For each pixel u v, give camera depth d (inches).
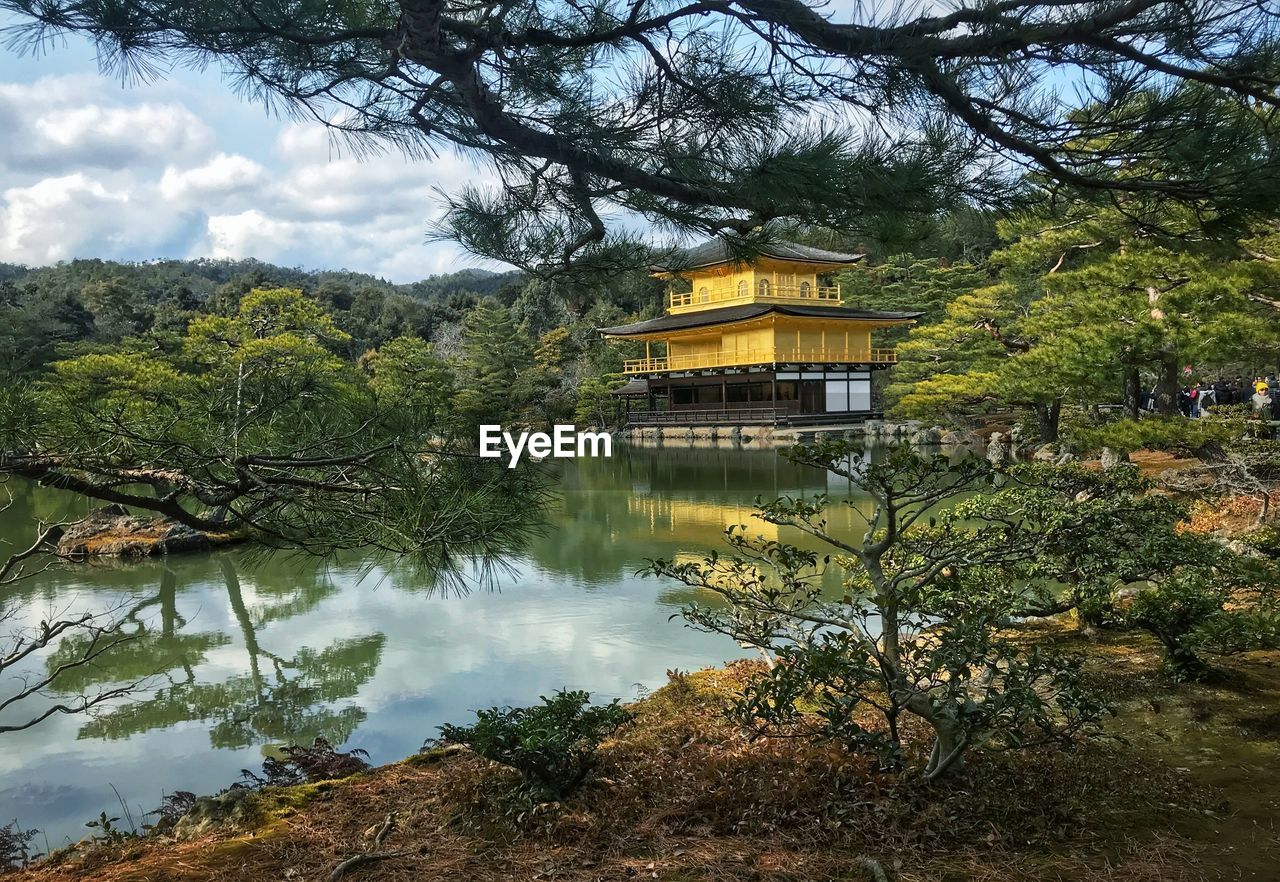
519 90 115.8
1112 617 243.8
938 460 142.3
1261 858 120.3
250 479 120.4
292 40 98.7
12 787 224.8
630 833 136.6
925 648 155.0
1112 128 93.0
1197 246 112.3
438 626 356.8
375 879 125.6
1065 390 560.1
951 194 102.6
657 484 878.4
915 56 87.5
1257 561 221.1
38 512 691.4
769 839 131.9
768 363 1536.7
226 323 919.0
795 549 162.2
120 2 91.0
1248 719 181.5
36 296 2014.0
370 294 2844.5
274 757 235.1
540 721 154.4
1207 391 895.7
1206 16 81.2
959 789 141.7
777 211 108.0
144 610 414.9
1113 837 128.4
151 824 198.7
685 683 240.1
